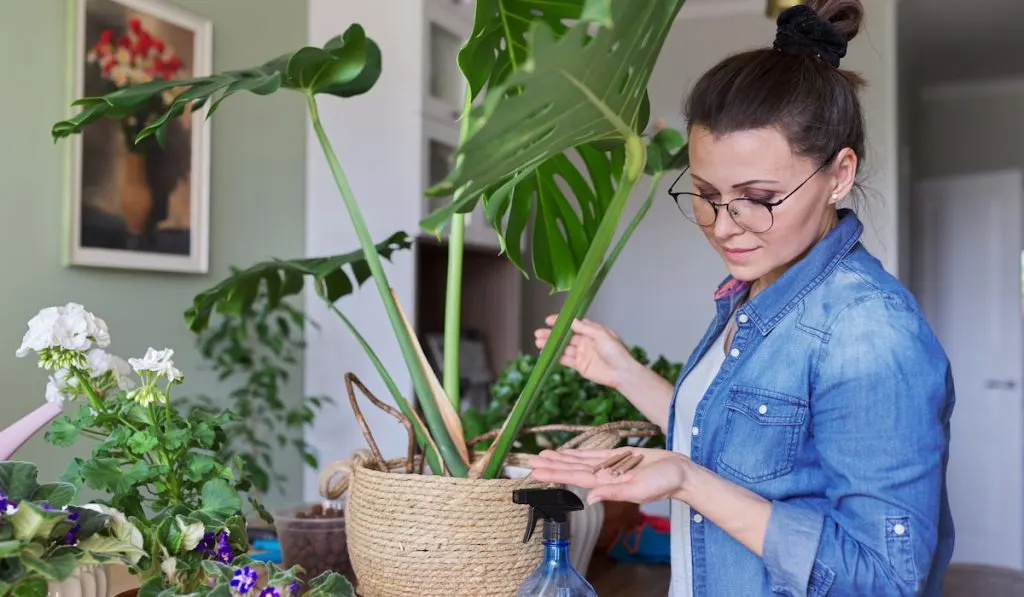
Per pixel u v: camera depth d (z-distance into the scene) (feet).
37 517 2.41
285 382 10.98
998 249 20.01
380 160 11.34
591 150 4.21
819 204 2.97
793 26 3.05
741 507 2.84
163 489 3.28
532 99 2.12
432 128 11.35
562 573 2.95
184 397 9.87
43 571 2.35
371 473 3.46
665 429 4.07
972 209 20.34
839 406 2.85
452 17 11.78
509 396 5.12
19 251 8.07
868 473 2.74
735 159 2.87
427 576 3.32
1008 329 19.75
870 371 2.79
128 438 3.21
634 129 2.68
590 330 4.19
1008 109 21.21
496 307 13.43
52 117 8.39
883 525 2.69
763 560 2.84
